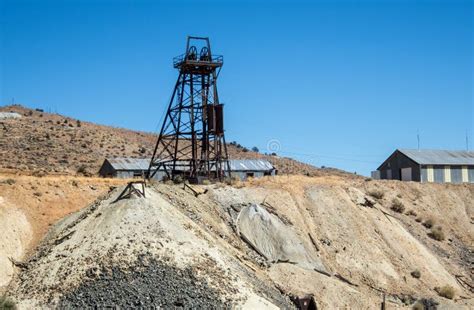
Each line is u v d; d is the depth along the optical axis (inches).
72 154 4795.8
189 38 3134.8
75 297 1815.9
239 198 2800.2
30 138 4985.2
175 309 1804.9
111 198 2293.3
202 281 1952.5
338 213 2977.4
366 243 2861.7
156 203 2282.2
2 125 5270.7
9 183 2436.0
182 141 5787.4
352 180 3553.2
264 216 2667.3
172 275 1931.6
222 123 3090.6
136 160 3668.8
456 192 3747.5
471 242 3356.3
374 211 3166.8
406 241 3021.7
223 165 3651.6
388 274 2728.8
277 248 2571.4
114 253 1979.6
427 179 3919.8
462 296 2783.0
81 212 2330.2
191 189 2738.7
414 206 3486.7
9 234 2160.4
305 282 2427.4
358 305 2401.6
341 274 2630.4
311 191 3058.6
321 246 2746.1
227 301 1908.2
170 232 2124.8
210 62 3122.5
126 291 1831.9
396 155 4114.2
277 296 2172.7
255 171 3713.1
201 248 2128.4
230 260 2220.7
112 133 5782.5
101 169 3708.2
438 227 3324.3
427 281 2787.9
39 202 2415.1
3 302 1791.3
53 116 6058.1
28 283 1942.7
